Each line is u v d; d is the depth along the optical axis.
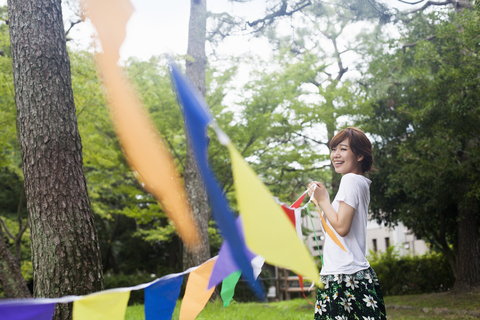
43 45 3.04
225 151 9.59
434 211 8.52
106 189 14.67
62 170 2.93
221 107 9.84
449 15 8.16
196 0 8.12
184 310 1.20
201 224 7.79
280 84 9.95
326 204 1.70
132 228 18.22
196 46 8.23
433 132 7.29
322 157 10.95
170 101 8.41
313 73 10.12
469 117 6.88
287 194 12.80
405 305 8.09
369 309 1.72
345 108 9.55
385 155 8.80
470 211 8.58
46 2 3.12
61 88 3.06
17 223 10.73
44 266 2.77
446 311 7.03
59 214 2.84
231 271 1.01
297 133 10.90
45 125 2.94
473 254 8.52
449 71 6.84
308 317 5.43
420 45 7.44
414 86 7.61
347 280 1.76
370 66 9.69
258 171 11.71
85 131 8.31
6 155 8.59
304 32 9.91
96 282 2.88
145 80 8.21
